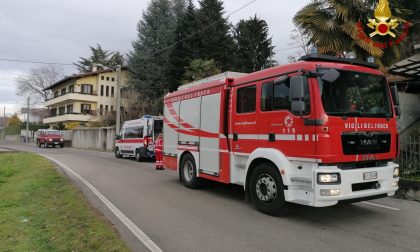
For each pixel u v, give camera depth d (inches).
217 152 366.3
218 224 272.5
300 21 546.6
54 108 2785.4
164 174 575.8
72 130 2007.9
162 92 1736.0
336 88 264.5
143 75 1788.9
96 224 261.6
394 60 542.0
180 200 360.5
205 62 1330.0
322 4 544.4
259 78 310.8
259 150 300.2
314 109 255.4
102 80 2370.8
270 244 227.6
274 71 295.4
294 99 261.1
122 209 323.0
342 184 251.0
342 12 516.4
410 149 401.1
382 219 283.9
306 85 262.8
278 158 279.0
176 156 454.9
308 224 270.5
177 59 1577.3
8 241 233.3
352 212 305.6
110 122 1787.6
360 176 258.8
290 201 272.8
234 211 312.5
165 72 1743.4
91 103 2357.3
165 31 1790.1
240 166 333.7
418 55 469.4
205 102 388.8
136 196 382.9
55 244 224.8
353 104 268.2
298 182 269.0
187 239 238.7
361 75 280.5
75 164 751.7
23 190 419.2
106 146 1494.8
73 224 265.6
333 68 268.7
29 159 833.5
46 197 371.9
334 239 236.1
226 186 439.2
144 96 1722.4
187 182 429.7
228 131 348.5
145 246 225.6
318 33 530.0
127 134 920.9
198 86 404.8
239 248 221.0
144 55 1813.5
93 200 362.3
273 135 290.2
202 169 393.7
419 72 507.2
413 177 376.8
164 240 236.8
